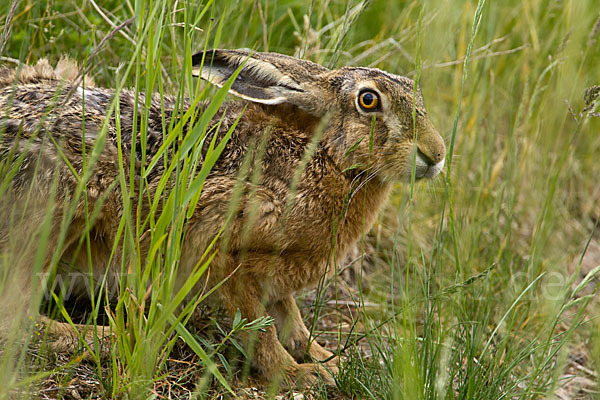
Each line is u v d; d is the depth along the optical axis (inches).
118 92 234.1
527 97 432.8
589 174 468.8
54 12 392.5
